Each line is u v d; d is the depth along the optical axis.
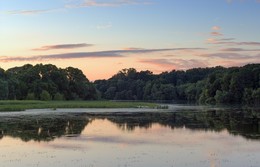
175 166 26.31
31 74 149.38
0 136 40.72
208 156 29.58
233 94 142.25
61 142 36.66
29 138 39.38
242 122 56.09
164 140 37.81
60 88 156.75
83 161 27.95
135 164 26.91
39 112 80.56
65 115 71.00
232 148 33.03
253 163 27.06
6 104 101.38
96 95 171.38
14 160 28.31
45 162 27.69
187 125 51.97
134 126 50.81
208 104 138.88
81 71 168.12
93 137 40.19
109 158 28.92
